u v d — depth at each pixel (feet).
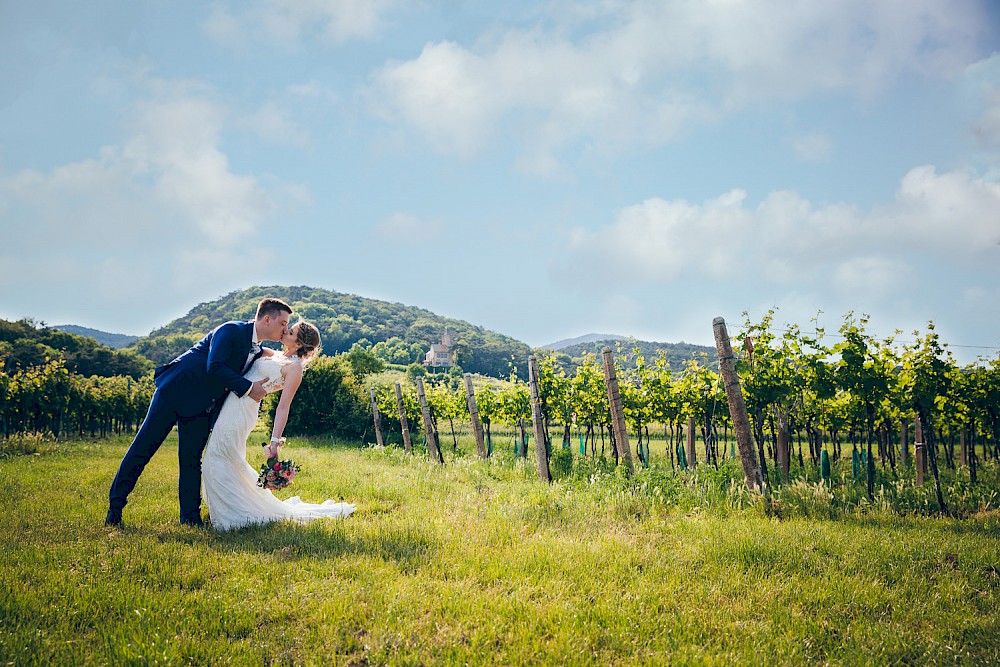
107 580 12.58
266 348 19.86
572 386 42.14
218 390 18.89
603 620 11.00
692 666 9.46
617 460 30.40
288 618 11.08
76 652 9.38
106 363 187.42
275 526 17.76
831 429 40.09
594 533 17.40
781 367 28.81
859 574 13.79
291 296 550.36
